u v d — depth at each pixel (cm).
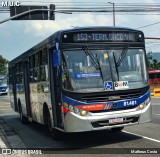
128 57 1134
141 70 1144
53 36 1168
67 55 1096
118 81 1097
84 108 1062
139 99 1114
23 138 1410
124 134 1297
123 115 1085
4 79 6650
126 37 1145
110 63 1109
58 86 1138
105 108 1073
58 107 1174
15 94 2130
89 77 1087
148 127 1441
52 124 1247
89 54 1103
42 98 1376
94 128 1066
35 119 1561
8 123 2017
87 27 1121
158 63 8650
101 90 1077
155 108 2359
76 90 1072
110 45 1125
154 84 5825
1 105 3709
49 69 1233
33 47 1512
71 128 1069
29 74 1636
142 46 1166
